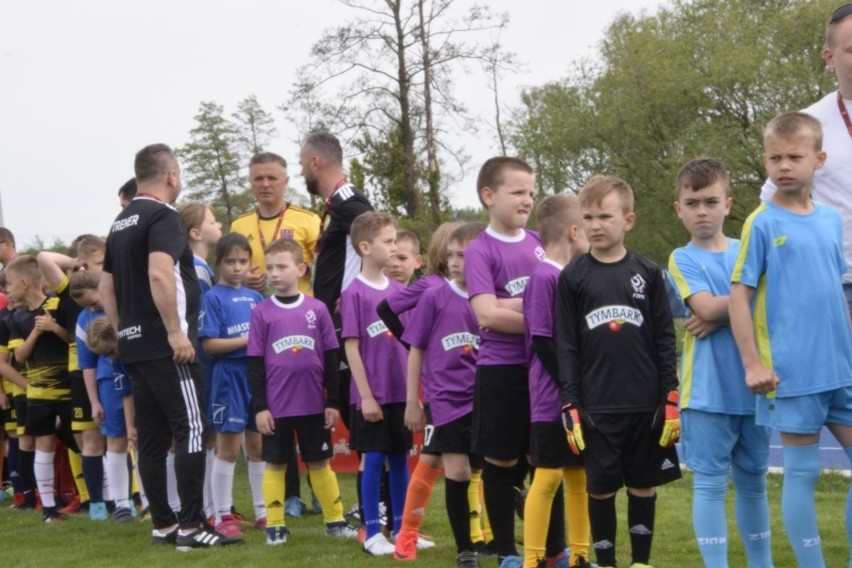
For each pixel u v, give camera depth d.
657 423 4.86
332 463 10.38
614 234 4.93
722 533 4.85
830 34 5.29
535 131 40.31
